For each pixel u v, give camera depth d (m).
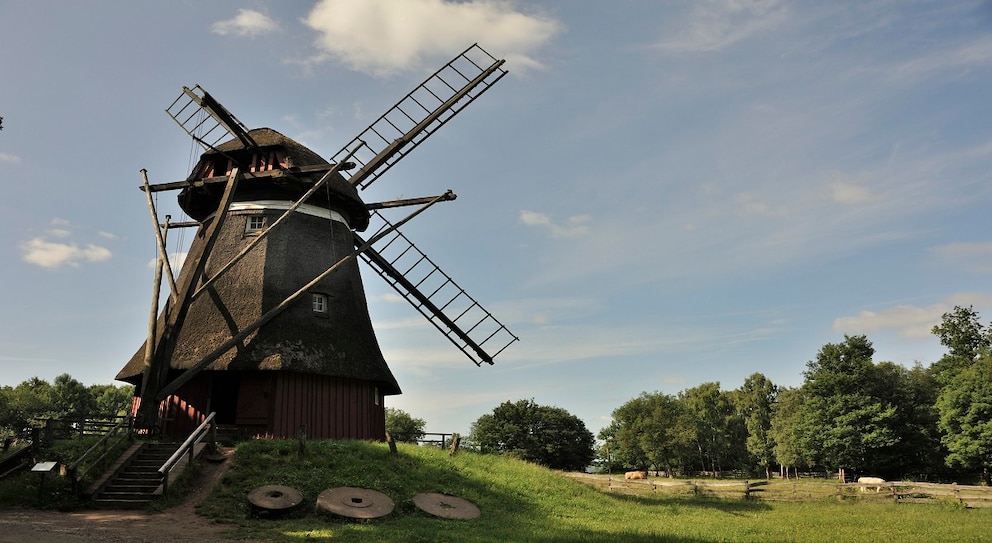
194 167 28.95
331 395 26.38
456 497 20.44
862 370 59.66
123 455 20.12
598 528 18.53
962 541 16.89
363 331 28.84
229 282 27.27
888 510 25.48
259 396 24.72
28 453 19.53
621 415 100.19
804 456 65.56
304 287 26.16
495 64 32.25
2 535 12.73
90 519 15.48
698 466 102.06
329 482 19.30
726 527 19.53
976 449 49.72
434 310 33.41
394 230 31.03
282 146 28.30
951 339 69.12
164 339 23.75
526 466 26.78
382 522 17.16
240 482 18.77
